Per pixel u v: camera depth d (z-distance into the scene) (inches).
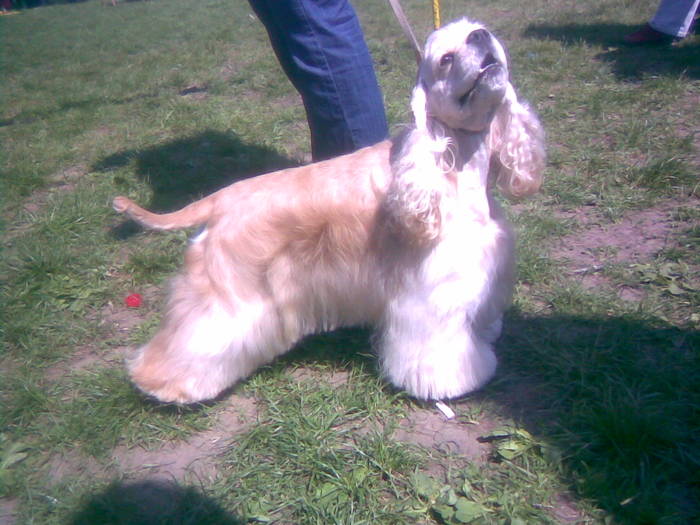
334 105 52.0
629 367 39.4
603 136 72.4
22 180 76.2
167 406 40.9
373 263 38.4
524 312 46.4
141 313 51.6
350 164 38.5
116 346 47.9
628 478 32.6
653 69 90.3
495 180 39.7
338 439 37.6
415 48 38.3
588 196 60.3
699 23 105.2
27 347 47.6
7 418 40.8
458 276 36.5
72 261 57.9
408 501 33.1
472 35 33.2
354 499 33.6
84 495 34.9
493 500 32.4
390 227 36.1
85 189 72.3
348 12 50.9
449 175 36.2
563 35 111.8
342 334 46.6
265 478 35.3
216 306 38.8
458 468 34.9
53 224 63.8
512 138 36.9
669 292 46.6
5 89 133.1
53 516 34.0
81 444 38.8
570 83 89.2
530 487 32.7
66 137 93.7
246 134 84.4
